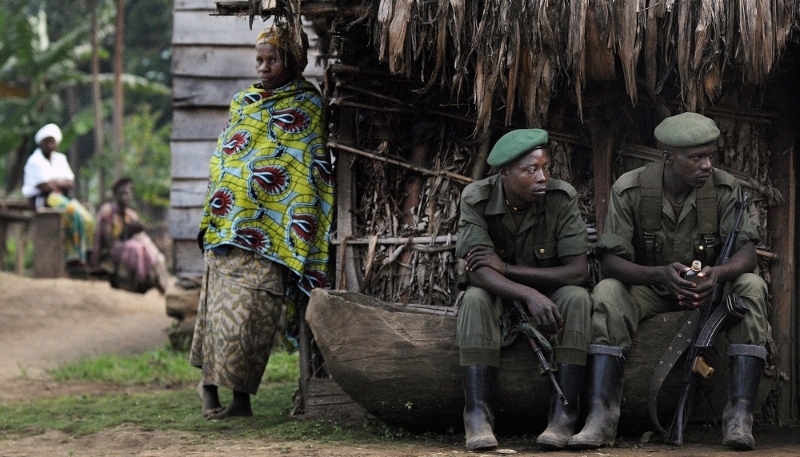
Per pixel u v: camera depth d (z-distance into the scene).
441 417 4.83
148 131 24.80
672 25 4.77
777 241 5.23
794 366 5.22
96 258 14.41
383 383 4.75
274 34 5.71
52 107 23.56
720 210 4.70
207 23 9.05
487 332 4.53
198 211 9.12
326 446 4.65
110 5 22.91
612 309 4.56
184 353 8.88
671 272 4.49
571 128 5.28
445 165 5.38
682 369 4.64
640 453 4.30
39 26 22.89
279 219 5.54
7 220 15.28
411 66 5.15
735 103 5.21
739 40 4.74
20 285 12.72
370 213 5.48
